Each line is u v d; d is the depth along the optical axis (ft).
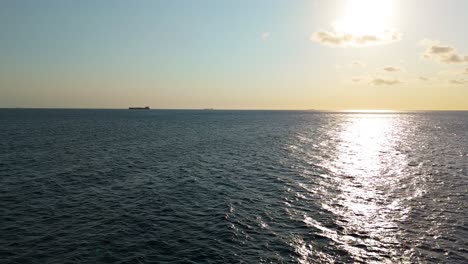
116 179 111.75
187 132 311.47
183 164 142.41
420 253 57.67
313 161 151.84
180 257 55.88
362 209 81.00
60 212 77.46
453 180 111.65
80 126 379.55
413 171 127.85
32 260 54.24
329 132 326.65
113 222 71.41
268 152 181.16
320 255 56.80
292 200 88.58
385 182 109.50
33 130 310.04
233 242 61.72
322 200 88.74
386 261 54.80
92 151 177.06
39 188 98.37
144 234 65.16
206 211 79.20
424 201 87.71
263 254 57.06
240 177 117.19
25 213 76.33
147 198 89.56
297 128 381.19
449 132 319.27
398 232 66.80
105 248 58.90
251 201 87.66
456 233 66.08
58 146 194.80
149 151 181.47
